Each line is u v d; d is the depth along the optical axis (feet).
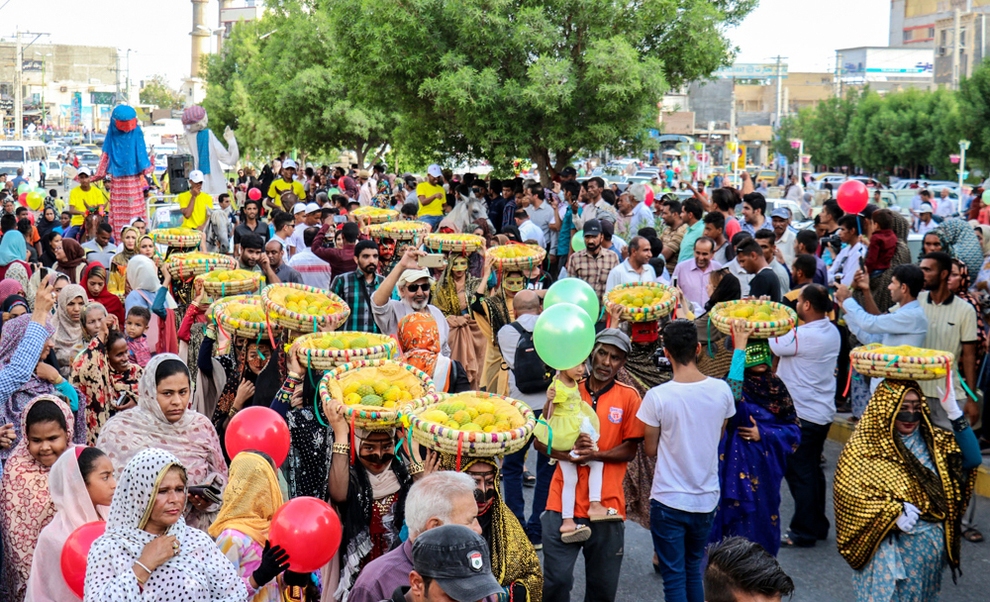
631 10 59.16
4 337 24.98
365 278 27.55
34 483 18.10
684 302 26.78
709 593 11.35
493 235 42.42
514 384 24.02
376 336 20.56
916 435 19.84
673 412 18.80
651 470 21.33
